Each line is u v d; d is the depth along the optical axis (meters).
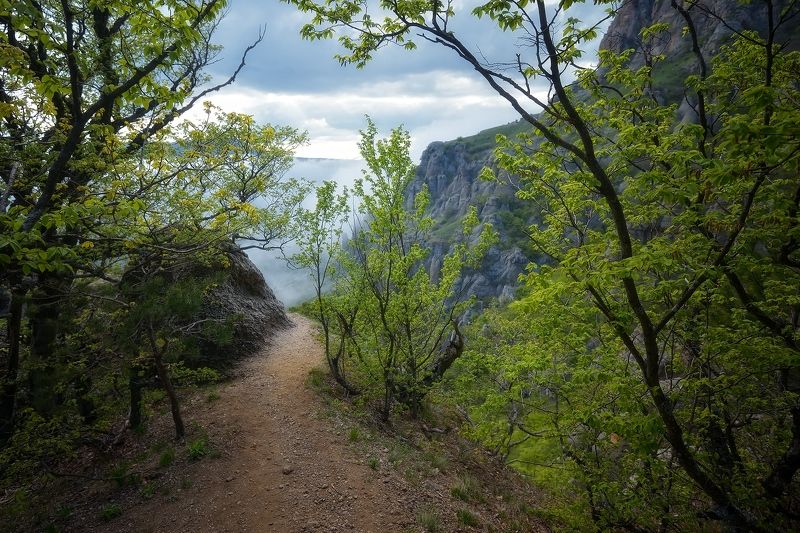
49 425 9.61
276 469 10.85
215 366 16.52
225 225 13.12
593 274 6.30
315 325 24.62
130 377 10.82
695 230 8.62
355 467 11.19
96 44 9.51
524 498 13.70
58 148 10.66
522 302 7.62
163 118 11.91
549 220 10.77
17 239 5.19
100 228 10.08
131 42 9.66
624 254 6.85
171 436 12.12
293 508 9.55
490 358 14.93
